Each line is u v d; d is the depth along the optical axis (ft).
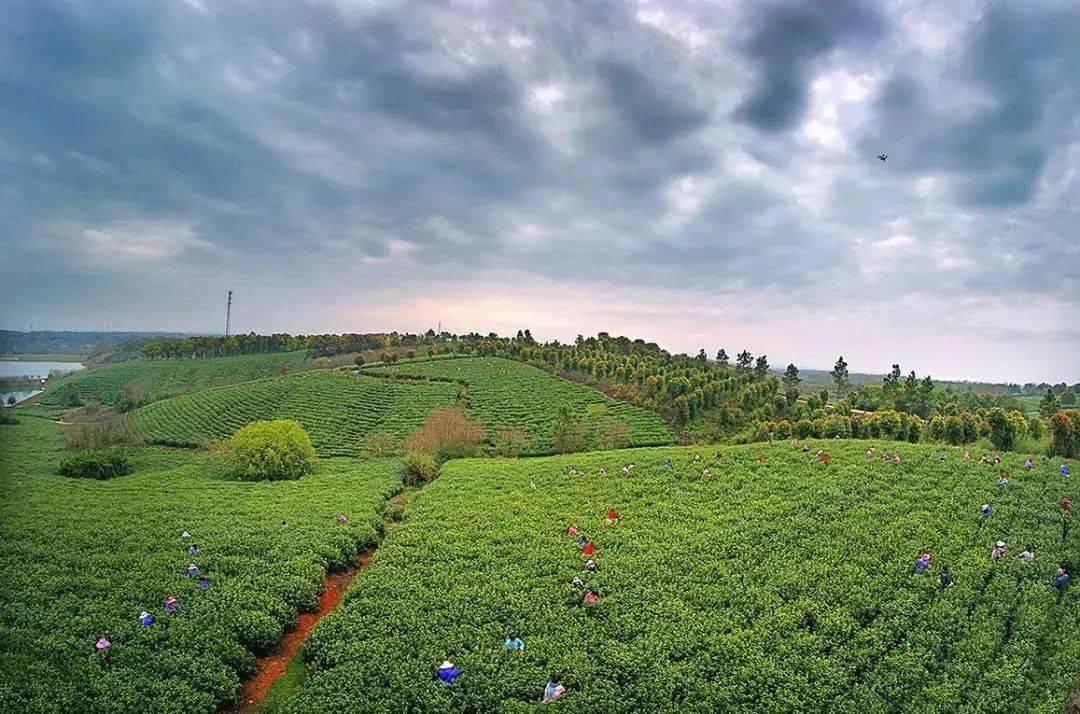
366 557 138.00
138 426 321.11
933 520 128.57
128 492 177.99
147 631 93.76
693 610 101.91
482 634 95.55
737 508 143.13
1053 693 79.56
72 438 257.34
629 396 371.15
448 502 160.45
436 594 107.96
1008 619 95.45
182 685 82.23
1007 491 140.67
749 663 87.40
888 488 147.23
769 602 102.94
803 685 82.99
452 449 261.65
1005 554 112.27
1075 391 451.94
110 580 109.91
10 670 81.92
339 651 91.81
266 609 103.40
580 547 126.62
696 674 86.07
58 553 121.29
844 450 179.11
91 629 93.71
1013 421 208.13
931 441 227.20
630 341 600.80
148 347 567.18
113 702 77.77
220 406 370.73
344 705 80.48
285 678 91.15
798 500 144.25
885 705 79.00
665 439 297.33
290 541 132.36
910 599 100.83
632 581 111.45
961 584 104.12
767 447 189.47
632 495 158.30
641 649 91.35
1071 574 107.96
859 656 88.12
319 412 355.77
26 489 179.01
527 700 82.28
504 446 278.26
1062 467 149.89
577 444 274.57
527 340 607.78
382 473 215.92
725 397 379.35
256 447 210.18
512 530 136.87
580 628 97.09
